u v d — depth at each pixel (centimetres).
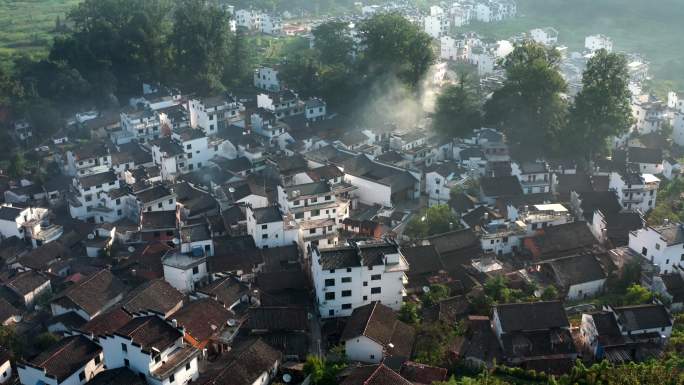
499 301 10512
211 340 9744
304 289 11188
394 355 9281
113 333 8750
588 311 10350
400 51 19288
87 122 17875
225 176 15488
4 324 10475
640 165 15700
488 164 15988
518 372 9025
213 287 10869
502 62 19438
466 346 9550
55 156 16538
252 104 19712
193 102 18000
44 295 11438
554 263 11162
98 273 11269
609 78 15825
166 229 12975
